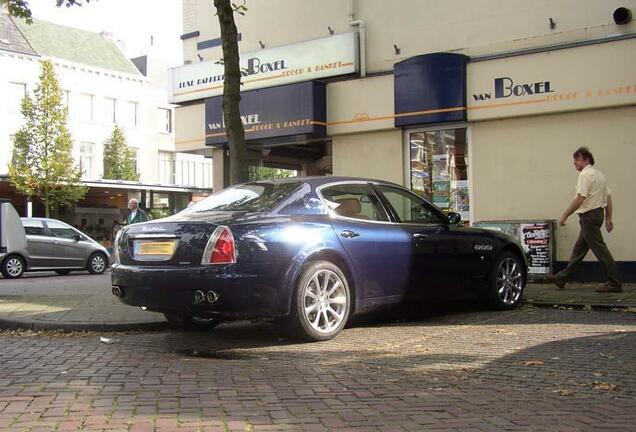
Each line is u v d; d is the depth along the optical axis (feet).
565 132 33.91
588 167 29.19
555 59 33.40
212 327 24.43
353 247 21.74
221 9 29.73
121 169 124.47
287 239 20.03
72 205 96.17
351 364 17.84
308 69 42.16
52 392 14.88
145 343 21.68
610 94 31.94
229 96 30.09
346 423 12.59
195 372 16.98
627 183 32.17
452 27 37.37
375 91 39.52
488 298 26.35
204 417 12.92
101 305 29.07
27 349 20.62
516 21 35.19
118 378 16.31
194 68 48.06
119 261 21.29
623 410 13.41
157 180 139.03
